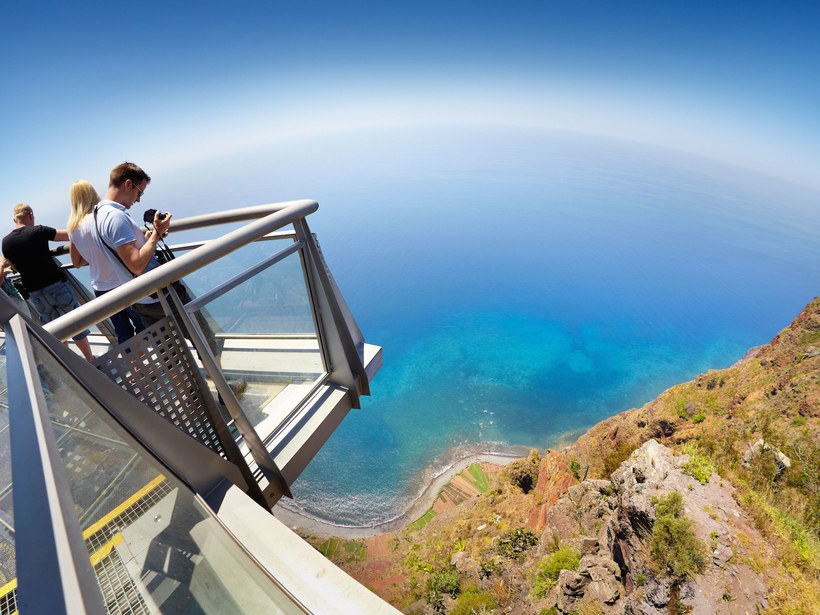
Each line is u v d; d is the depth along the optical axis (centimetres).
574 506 3897
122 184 269
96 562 114
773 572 2145
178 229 364
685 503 2597
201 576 142
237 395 298
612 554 2927
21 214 350
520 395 13788
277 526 203
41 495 72
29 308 422
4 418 105
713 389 5806
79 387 162
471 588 4528
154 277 208
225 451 261
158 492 166
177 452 212
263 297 302
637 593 2512
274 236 313
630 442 5812
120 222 252
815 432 3966
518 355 17138
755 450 3684
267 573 170
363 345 426
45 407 102
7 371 124
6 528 73
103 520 125
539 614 3316
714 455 4453
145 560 129
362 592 170
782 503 2680
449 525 6438
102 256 262
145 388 214
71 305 378
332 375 382
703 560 2255
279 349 326
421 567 5681
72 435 128
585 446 6222
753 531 2366
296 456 311
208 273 257
